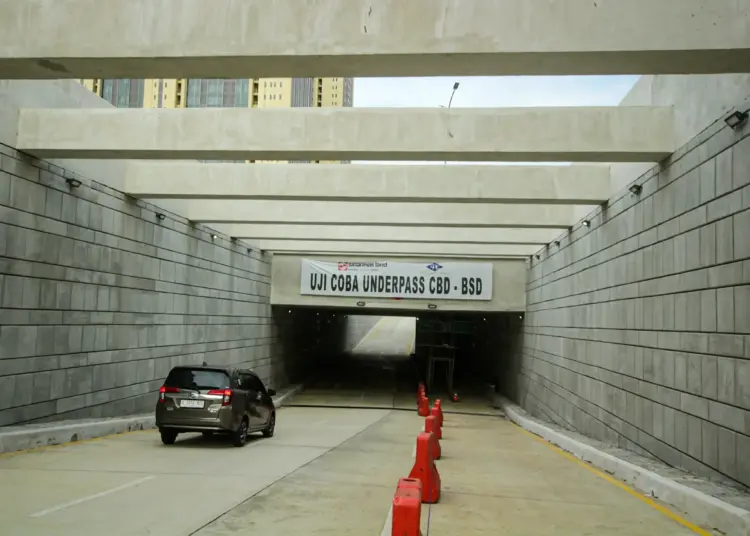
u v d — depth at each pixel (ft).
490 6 27.50
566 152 41.14
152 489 27.35
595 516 25.21
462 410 102.27
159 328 63.21
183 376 44.45
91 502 24.38
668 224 39.55
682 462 35.96
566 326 67.92
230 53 28.55
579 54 27.09
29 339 43.68
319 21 28.25
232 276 84.79
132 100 332.60
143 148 43.68
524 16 27.25
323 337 167.22
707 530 23.15
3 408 41.14
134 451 40.19
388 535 20.48
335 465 37.09
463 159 43.70
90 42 29.27
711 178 33.63
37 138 43.27
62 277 47.34
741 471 29.07
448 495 28.71
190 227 70.90
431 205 68.18
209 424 43.11
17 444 37.19
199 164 57.21
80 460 35.06
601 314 54.39
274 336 107.76
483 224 67.46
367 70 29.58
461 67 28.91
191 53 28.73
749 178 29.45
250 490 27.89
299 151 43.34
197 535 20.26
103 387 52.95
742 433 29.14
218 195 57.06
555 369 73.31
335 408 101.50
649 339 42.22
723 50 26.09
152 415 58.18
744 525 21.20
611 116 40.70
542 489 31.37
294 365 127.65
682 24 26.32
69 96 48.73
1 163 41.47
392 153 42.96
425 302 97.76
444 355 130.00
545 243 77.66
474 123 42.09
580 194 53.78
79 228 49.55
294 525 21.99
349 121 43.04
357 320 236.63
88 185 50.80
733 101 31.32
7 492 25.64
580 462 43.11
